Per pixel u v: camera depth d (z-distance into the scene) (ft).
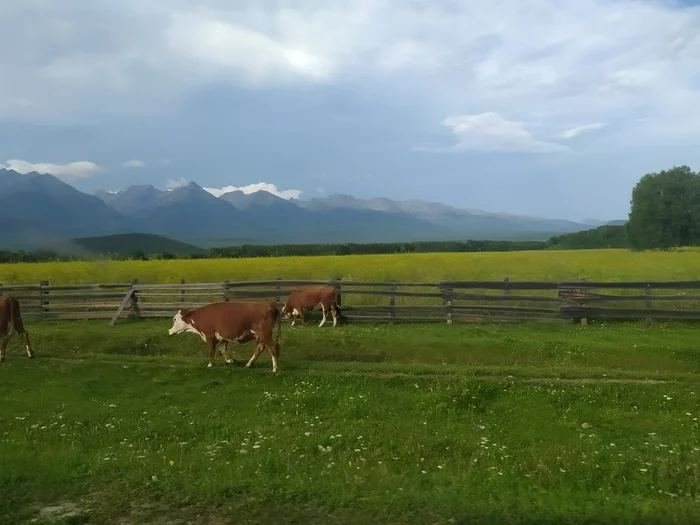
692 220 211.20
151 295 68.33
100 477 21.65
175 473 22.07
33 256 144.77
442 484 21.63
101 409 35.14
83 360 47.52
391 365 44.78
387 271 111.24
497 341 53.06
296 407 35.17
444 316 64.44
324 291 62.80
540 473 23.52
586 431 30.58
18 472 22.31
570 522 17.08
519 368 43.45
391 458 25.93
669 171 220.64
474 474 23.20
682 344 50.83
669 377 40.65
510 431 31.01
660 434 29.73
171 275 105.19
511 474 23.35
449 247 263.70
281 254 217.36
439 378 40.70
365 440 28.40
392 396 37.27
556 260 143.02
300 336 54.95
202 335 45.32
